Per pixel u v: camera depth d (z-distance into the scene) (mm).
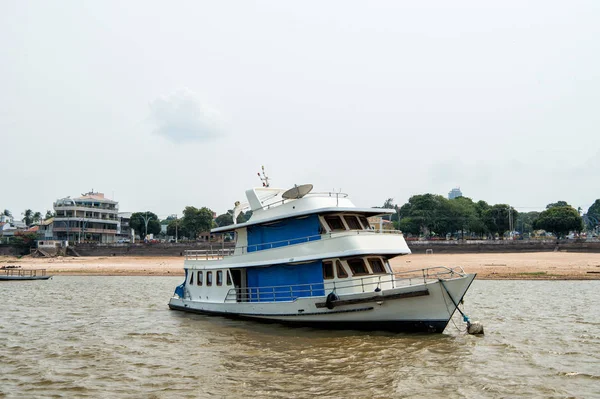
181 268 88812
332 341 22875
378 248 24547
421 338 23141
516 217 141125
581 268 68375
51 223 151875
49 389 16734
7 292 52656
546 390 16047
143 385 17078
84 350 22625
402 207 162375
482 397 15398
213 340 24109
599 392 15859
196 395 15898
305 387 16422
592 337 24359
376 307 23344
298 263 25938
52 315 34281
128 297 46469
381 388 16203
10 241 143375
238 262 28906
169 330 27328
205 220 150375
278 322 26859
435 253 105812
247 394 15867
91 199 151375
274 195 30312
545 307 35531
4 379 18000
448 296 22234
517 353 20828
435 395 15570
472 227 140625
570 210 129000
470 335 24281
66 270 86875
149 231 166375
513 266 72500
